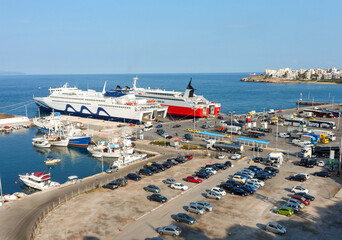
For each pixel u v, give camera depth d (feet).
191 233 146.00
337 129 436.35
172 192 202.08
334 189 203.82
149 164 267.59
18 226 158.92
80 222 159.84
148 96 648.79
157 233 146.61
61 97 653.71
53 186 245.04
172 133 415.85
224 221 158.71
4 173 296.92
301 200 179.52
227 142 348.18
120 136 410.52
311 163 257.75
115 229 151.43
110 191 206.49
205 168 250.37
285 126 463.83
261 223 156.35
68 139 403.54
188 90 595.88
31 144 416.05
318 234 144.15
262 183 212.23
